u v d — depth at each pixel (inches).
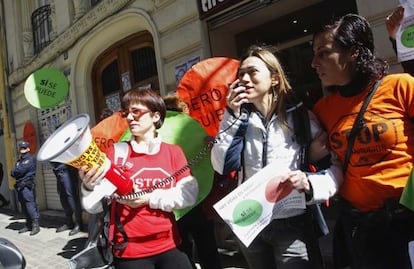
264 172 66.2
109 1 247.8
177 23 200.7
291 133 69.7
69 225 272.4
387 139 58.1
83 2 290.5
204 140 95.7
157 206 75.2
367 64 60.9
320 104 70.6
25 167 277.3
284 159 69.2
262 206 66.3
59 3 319.9
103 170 63.8
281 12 179.0
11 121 419.8
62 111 329.1
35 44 385.1
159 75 212.7
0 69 429.4
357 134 60.8
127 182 70.2
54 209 365.1
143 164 77.4
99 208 74.2
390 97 58.9
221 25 184.2
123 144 80.2
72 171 257.6
